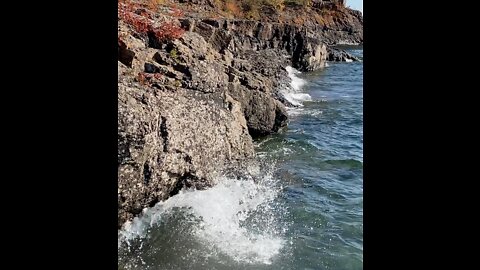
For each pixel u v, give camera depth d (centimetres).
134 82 803
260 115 1407
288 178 1077
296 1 6825
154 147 707
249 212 841
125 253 646
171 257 656
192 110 873
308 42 3716
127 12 1058
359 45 7344
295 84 2794
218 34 1641
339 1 7638
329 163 1249
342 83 3086
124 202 662
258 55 2608
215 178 886
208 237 720
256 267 660
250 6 4447
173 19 1447
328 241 763
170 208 764
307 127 1692
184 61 989
